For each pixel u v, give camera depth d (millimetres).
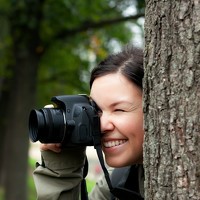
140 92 2338
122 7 9078
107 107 2375
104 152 2424
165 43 2039
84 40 10484
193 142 1938
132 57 2402
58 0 8797
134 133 2340
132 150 2359
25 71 8656
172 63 2016
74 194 2742
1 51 10289
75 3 8945
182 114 1970
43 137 2428
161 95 2039
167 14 2039
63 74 11273
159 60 2059
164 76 2031
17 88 8703
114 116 2365
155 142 2059
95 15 9156
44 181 2695
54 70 11352
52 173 2678
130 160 2383
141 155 2379
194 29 1959
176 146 1981
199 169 1923
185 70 1974
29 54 8688
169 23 2033
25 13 8453
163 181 2020
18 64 8719
